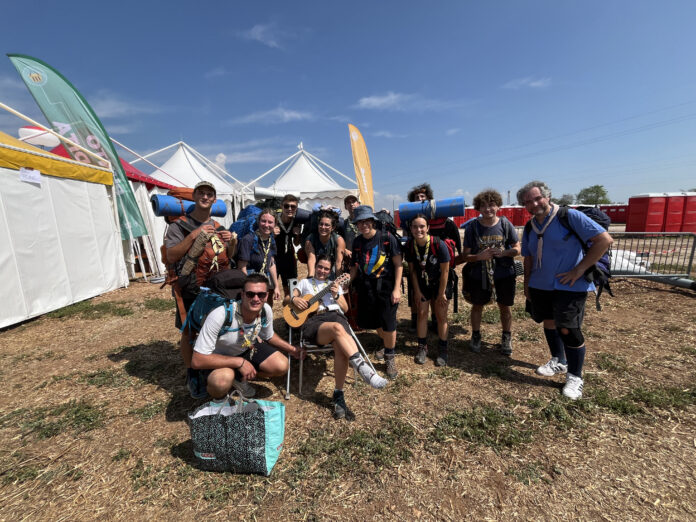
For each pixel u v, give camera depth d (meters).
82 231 7.14
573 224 2.98
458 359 3.93
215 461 2.23
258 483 2.16
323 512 1.95
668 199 16.81
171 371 3.76
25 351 4.45
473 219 4.02
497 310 5.66
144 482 2.19
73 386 3.48
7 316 5.33
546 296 3.31
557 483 2.10
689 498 1.95
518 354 4.02
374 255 3.46
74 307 6.41
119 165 8.64
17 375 3.76
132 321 5.61
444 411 2.90
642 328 4.56
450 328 4.97
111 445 2.56
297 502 2.02
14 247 5.57
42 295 6.02
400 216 4.12
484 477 2.17
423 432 2.63
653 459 2.26
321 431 2.67
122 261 8.44
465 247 4.02
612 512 1.89
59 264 6.46
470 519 1.88
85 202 7.29
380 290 3.44
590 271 2.96
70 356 4.25
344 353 2.81
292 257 4.75
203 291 2.73
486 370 3.60
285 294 4.79
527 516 1.89
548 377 3.43
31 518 1.95
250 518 1.92
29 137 9.48
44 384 3.53
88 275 7.21
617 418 2.69
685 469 2.17
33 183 6.01
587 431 2.56
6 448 2.55
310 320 3.23
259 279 2.55
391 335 3.50
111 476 2.25
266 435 2.18
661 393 2.98
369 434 2.62
